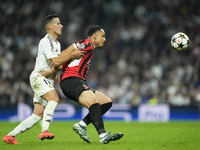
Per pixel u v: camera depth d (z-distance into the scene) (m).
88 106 17.62
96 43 19.06
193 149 15.99
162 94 54.81
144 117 50.81
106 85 59.44
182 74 58.12
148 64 60.88
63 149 15.68
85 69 18.55
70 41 67.38
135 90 56.88
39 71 18.97
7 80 57.59
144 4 72.25
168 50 63.72
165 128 33.75
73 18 71.06
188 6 70.75
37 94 18.88
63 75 18.39
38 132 28.52
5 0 73.19
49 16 19.34
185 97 54.16
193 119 50.69
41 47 18.91
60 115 50.50
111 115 51.00
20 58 63.00
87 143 18.98
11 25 69.69
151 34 67.56
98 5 72.94
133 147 16.50
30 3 72.88
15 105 50.00
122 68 61.69
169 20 69.06
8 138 18.61
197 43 64.69
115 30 69.69
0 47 65.56
